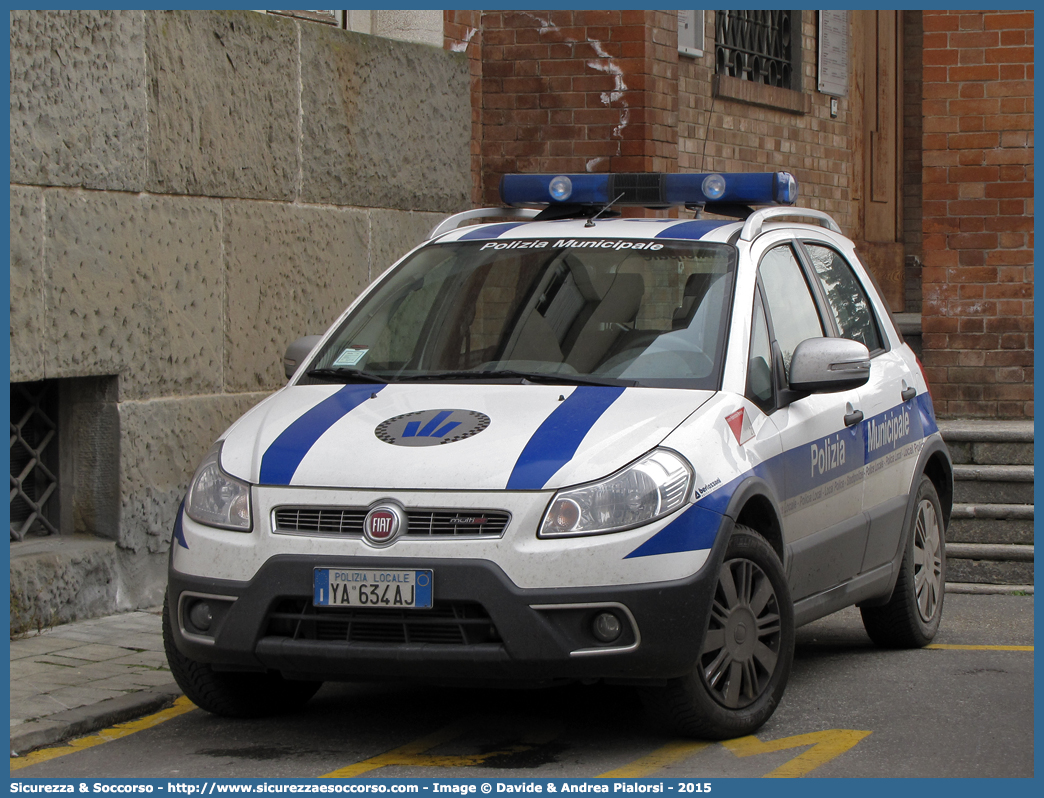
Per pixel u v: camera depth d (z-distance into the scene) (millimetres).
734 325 6945
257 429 6641
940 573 9000
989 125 12430
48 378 8812
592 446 6074
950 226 12570
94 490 9172
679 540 5945
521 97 13461
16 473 8938
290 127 10555
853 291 8625
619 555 5816
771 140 16906
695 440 6246
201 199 9711
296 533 6047
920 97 21141
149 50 9211
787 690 7484
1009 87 12375
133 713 6934
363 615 5918
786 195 7988
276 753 6289
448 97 12391
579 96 13320
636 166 13227
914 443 8641
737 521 6480
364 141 11367
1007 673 7945
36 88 8367
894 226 20781
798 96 17344
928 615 8797
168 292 9422
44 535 9172
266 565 6016
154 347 9312
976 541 10969
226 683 6664
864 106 19562
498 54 13508
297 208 10656
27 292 8352
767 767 6020
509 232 7922
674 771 5957
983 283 12531
